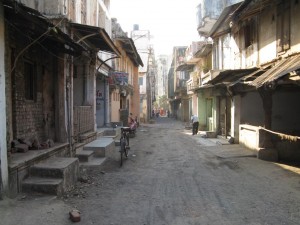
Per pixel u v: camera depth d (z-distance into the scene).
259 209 6.77
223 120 21.80
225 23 19.92
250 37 17.30
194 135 25.56
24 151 8.65
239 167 11.59
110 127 21.31
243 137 16.25
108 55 21.89
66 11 11.47
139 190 8.43
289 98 15.29
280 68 11.88
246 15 16.16
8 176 6.77
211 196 7.82
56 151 9.88
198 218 6.25
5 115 6.68
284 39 13.34
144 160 13.50
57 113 11.43
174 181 9.48
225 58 21.94
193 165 12.16
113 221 6.10
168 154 15.21
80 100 15.90
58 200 7.04
